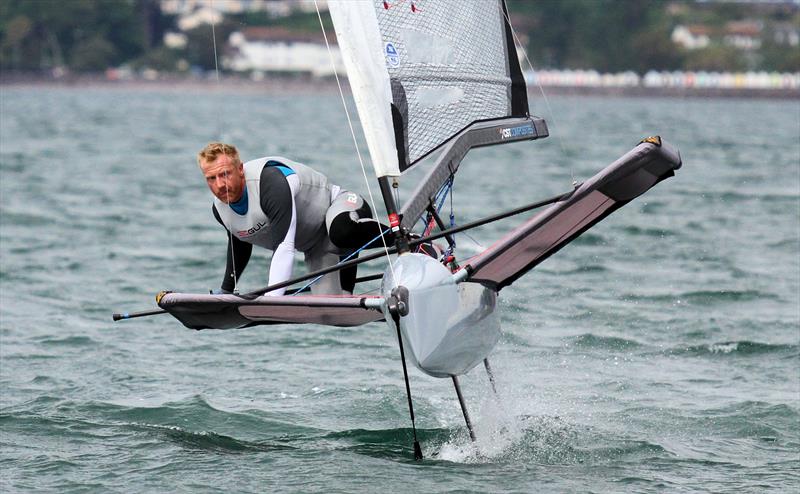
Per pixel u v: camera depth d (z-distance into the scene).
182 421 26.38
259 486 21.56
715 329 36.75
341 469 22.58
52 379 30.19
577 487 21.58
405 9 22.33
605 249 52.69
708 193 77.62
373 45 21.45
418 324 20.58
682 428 25.97
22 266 48.41
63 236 57.56
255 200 22.48
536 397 28.66
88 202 73.25
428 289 20.67
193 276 46.84
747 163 108.25
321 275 23.06
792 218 64.38
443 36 23.11
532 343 34.88
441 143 22.70
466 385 29.78
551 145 144.62
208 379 30.45
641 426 26.14
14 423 25.84
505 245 21.28
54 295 42.44
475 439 24.19
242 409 27.42
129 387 29.48
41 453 23.67
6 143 134.50
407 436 25.34
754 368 31.89
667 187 81.62
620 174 21.42
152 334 36.00
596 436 25.27
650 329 36.84
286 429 25.89
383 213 67.19
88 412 27.02
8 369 31.25
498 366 31.83
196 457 23.44
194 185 87.06
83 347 34.12
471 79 23.62
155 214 67.31
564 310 39.59
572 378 30.70
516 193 79.75
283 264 22.42
